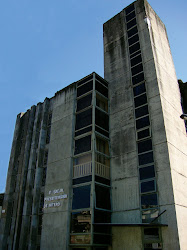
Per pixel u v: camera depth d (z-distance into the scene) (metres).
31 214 20.50
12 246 20.69
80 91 20.84
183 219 13.74
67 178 17.73
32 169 22.56
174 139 16.41
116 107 19.81
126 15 22.92
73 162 18.38
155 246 13.54
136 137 17.30
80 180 17.08
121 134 18.44
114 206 16.58
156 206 14.36
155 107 17.02
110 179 17.66
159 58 19.56
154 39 20.27
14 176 25.09
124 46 21.67
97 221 15.31
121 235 15.39
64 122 20.64
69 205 16.73
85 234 14.93
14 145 27.08
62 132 20.33
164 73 19.27
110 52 22.78
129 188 16.23
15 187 24.31
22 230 20.12
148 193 15.05
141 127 17.30
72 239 15.58
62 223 16.41
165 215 13.74
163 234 13.44
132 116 18.25
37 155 22.84
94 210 15.35
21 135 27.31
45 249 16.69
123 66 20.91
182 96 20.66
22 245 19.42
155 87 17.64
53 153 20.17
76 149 18.61
